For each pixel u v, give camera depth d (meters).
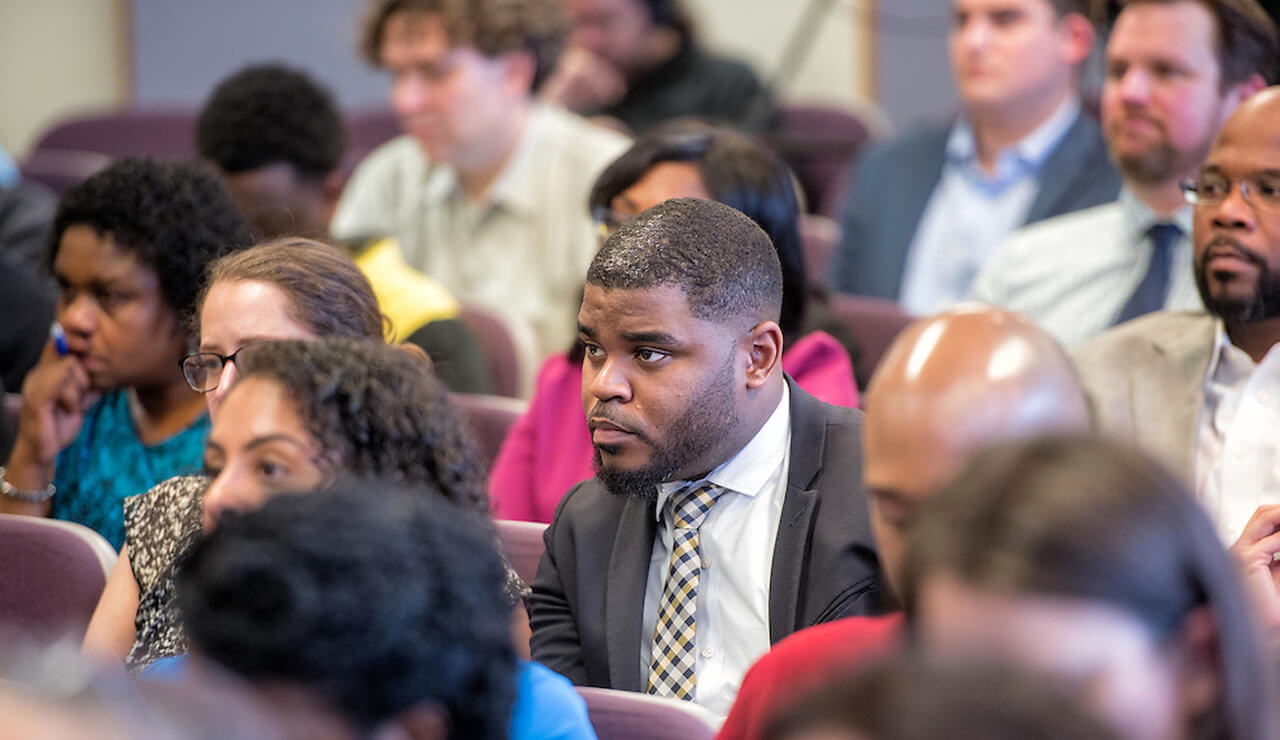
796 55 21.36
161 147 19.12
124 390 8.03
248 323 6.34
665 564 6.00
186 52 22.56
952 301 13.39
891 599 5.38
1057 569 2.81
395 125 18.97
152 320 7.62
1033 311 10.01
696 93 17.73
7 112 22.77
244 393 4.93
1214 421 7.11
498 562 3.69
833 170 17.38
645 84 17.84
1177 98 9.30
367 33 13.90
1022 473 2.98
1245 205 6.66
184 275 7.60
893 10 21.66
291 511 3.38
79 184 7.71
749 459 5.91
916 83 21.80
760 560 5.86
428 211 14.31
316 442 4.86
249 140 10.98
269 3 22.50
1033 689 2.17
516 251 13.89
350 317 6.55
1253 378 6.93
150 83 22.56
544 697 4.51
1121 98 9.50
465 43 13.35
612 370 5.62
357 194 14.94
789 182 8.23
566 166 13.83
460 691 3.34
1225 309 6.82
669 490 5.99
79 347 7.63
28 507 7.74
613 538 6.15
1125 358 7.41
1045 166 12.94
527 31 13.73
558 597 6.25
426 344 9.70
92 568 6.57
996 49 12.84
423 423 5.00
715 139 8.20
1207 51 9.24
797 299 8.05
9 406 9.03
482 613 3.41
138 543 6.30
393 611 3.20
